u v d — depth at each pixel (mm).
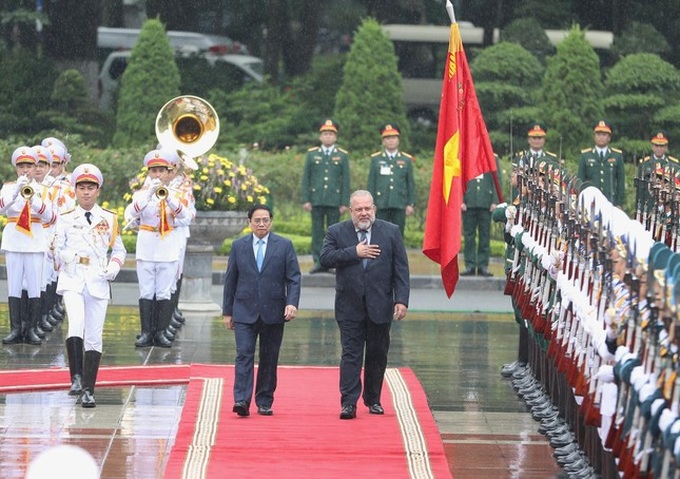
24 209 34438
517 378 30391
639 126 68750
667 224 26875
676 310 15703
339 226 25781
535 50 72688
